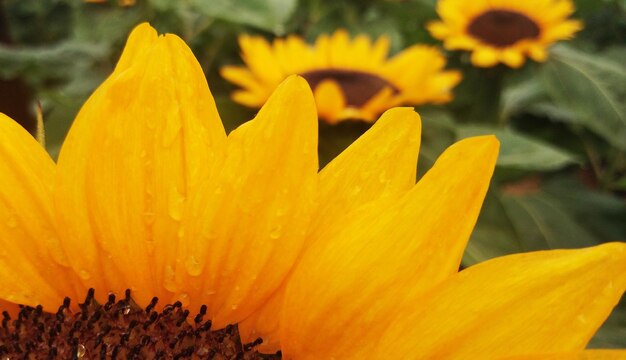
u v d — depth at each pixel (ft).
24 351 0.73
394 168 0.74
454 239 0.70
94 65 1.98
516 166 1.69
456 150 0.69
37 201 0.74
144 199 0.75
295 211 0.74
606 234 2.11
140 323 0.76
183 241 0.75
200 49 1.98
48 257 0.75
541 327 0.66
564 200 2.15
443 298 0.68
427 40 2.54
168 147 0.74
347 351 0.72
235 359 0.76
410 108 0.74
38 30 2.74
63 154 0.73
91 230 0.75
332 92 1.54
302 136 0.73
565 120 2.55
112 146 0.73
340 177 0.74
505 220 1.63
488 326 0.67
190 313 0.77
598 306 0.66
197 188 0.75
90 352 0.74
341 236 0.72
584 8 2.65
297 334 0.74
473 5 2.17
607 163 2.51
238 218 0.75
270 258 0.75
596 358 0.64
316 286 0.72
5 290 0.74
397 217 0.70
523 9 2.18
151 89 0.73
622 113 2.26
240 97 1.63
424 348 0.68
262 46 1.75
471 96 2.19
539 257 0.68
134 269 0.76
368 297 0.71
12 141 0.74
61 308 0.75
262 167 0.74
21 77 1.92
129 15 1.95
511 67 2.18
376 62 1.88
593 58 2.42
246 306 0.77
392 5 2.58
